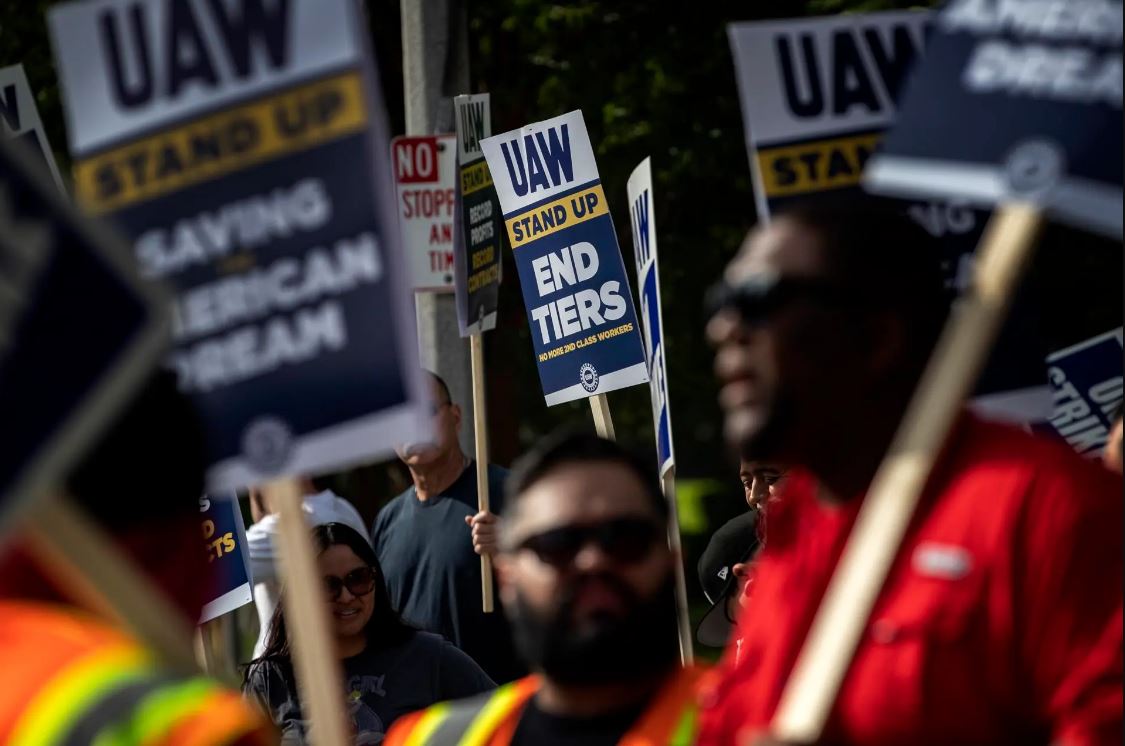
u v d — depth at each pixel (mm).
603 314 16344
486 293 17984
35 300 4742
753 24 8352
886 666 6008
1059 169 5918
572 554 7062
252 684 14000
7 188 4766
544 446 7379
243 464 6336
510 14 32500
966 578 6020
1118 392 12797
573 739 7176
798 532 6824
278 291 6312
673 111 32750
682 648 12328
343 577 13930
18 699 4633
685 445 53750
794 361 6332
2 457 4699
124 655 4758
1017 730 6066
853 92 8438
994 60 6113
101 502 5039
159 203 6422
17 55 33156
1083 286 29922
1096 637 5910
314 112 6246
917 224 6645
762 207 8297
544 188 16609
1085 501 6000
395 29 32281
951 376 5879
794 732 5812
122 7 6410
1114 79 5930
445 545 18031
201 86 6363
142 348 4758
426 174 20734
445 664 14297
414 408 6176
